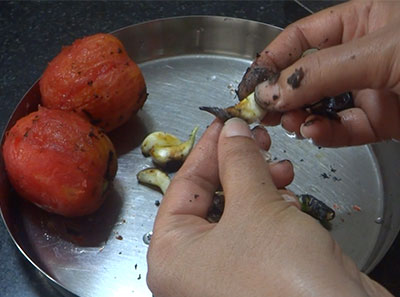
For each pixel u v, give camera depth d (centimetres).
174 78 41
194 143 35
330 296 16
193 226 21
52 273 28
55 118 29
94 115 32
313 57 24
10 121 32
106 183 30
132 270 29
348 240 31
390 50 22
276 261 17
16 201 31
